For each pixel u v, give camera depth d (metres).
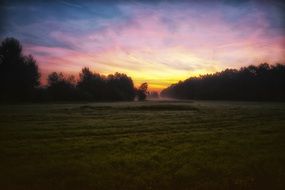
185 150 15.13
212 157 13.52
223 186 9.46
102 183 9.73
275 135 20.83
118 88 184.62
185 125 28.62
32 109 59.84
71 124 28.83
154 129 25.23
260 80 172.62
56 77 139.75
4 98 104.50
